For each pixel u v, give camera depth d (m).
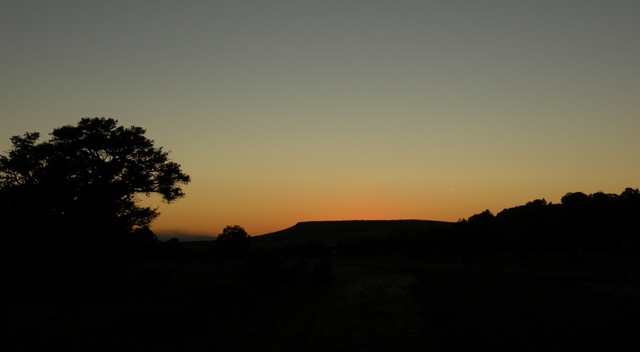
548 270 57.22
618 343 14.88
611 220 89.06
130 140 35.41
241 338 18.09
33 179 31.66
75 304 21.75
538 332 17.02
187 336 17.38
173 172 37.38
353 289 39.53
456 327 18.52
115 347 14.88
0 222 29.14
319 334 18.83
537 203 125.88
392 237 124.12
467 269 62.22
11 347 13.88
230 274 35.69
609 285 35.97
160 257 56.06
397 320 21.20
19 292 25.47
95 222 31.50
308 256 114.75
